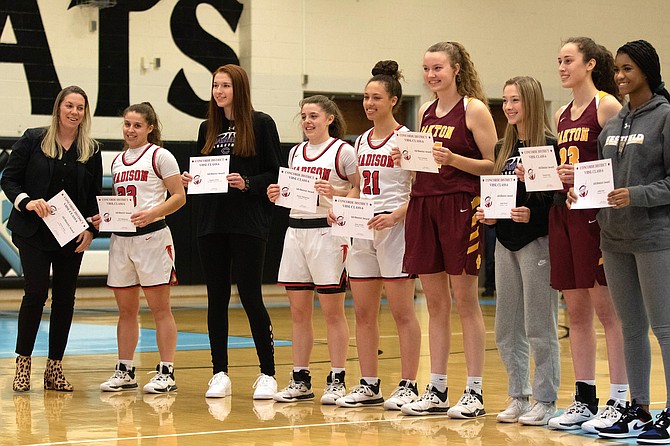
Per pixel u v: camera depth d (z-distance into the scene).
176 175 7.23
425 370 8.22
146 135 7.32
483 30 18.28
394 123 6.53
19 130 15.55
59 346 7.22
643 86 5.22
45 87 15.68
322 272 6.64
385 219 6.29
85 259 15.76
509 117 5.89
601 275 5.47
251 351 9.62
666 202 5.04
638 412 5.35
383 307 14.84
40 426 5.75
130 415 6.14
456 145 6.06
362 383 6.64
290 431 5.59
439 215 6.02
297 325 6.84
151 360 8.91
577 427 5.61
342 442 5.26
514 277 5.88
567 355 9.24
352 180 6.78
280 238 16.94
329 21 17.25
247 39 16.80
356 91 17.50
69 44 15.84
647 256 5.13
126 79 16.19
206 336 10.99
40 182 7.18
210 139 6.97
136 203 7.20
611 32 19.19
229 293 7.01
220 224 6.80
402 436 5.43
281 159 7.00
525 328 5.91
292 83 17.00
